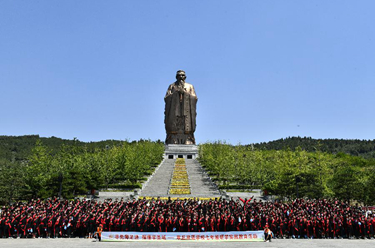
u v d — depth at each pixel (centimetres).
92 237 3659
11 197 5997
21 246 2894
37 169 5938
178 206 4197
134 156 7650
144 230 3659
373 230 3703
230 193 6406
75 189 5950
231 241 3419
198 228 3675
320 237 3741
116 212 3938
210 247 2884
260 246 2970
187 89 12825
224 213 3866
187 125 12794
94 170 6656
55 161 6438
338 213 3975
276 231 3762
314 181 6181
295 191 6019
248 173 7075
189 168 9406
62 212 3878
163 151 11844
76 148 7731
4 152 16612
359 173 8006
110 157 7125
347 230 3722
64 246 2911
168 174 8450
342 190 6288
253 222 3741
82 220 3700
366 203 6894
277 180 6512
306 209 4288
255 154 8275
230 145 10481
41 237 3662
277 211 3981
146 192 6575
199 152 11656
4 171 6100
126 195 6369
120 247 2839
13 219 3666
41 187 5756
